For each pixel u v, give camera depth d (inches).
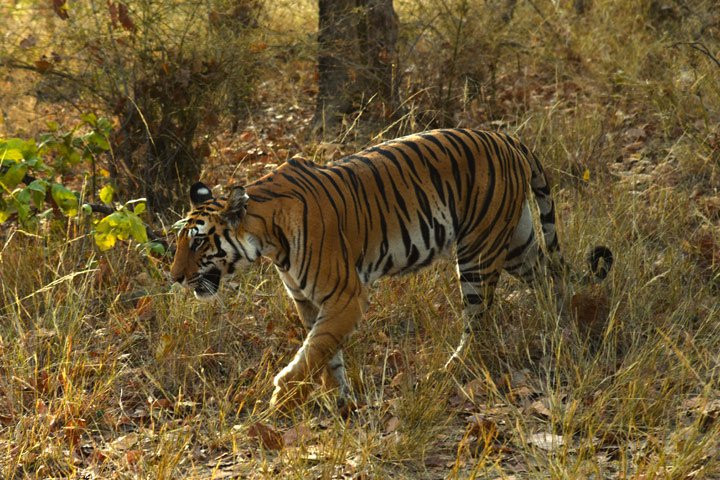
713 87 624.4
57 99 535.5
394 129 604.1
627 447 318.3
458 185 373.7
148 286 450.0
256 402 353.1
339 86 647.8
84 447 343.0
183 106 517.3
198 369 386.6
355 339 396.5
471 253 384.8
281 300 423.2
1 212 433.1
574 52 741.9
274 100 705.0
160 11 514.9
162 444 327.0
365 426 337.4
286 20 610.2
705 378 356.2
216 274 346.6
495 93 667.4
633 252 434.6
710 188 537.6
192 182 538.9
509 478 305.0
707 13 747.4
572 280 421.4
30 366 382.6
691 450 303.4
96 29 512.1
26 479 318.7
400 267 374.6
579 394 347.3
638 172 554.9
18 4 557.6
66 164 486.3
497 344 395.2
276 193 345.4
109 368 385.1
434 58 647.8
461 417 353.1
